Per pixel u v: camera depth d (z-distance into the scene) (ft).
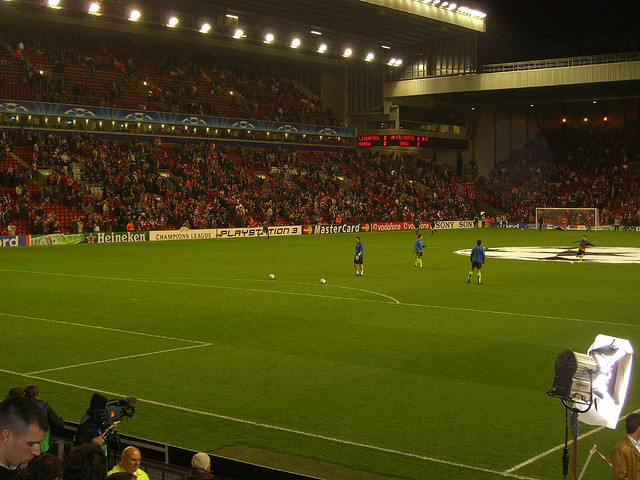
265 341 58.03
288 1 205.57
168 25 201.26
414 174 265.75
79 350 54.75
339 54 243.40
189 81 235.61
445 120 280.31
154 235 180.14
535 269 116.57
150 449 26.02
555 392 21.06
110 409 25.18
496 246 168.55
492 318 69.26
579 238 197.98
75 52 218.38
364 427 36.68
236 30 216.74
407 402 41.01
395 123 264.72
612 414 20.84
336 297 83.05
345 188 243.81
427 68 255.91
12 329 63.10
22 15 200.95
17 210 166.40
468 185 276.00
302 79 274.57
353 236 203.31
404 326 64.85
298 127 245.24
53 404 40.70
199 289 89.51
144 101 218.38
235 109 236.63
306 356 52.70
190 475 17.80
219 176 212.84
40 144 187.42
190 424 37.22
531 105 285.23
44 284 93.66
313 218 218.38
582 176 271.69
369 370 48.47
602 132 277.44
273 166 234.58
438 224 245.45
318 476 30.25
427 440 34.68
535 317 69.87
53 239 162.81
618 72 223.10
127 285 93.04
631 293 87.30
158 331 62.23
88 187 186.29
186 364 50.26
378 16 221.25
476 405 40.42
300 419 37.99
